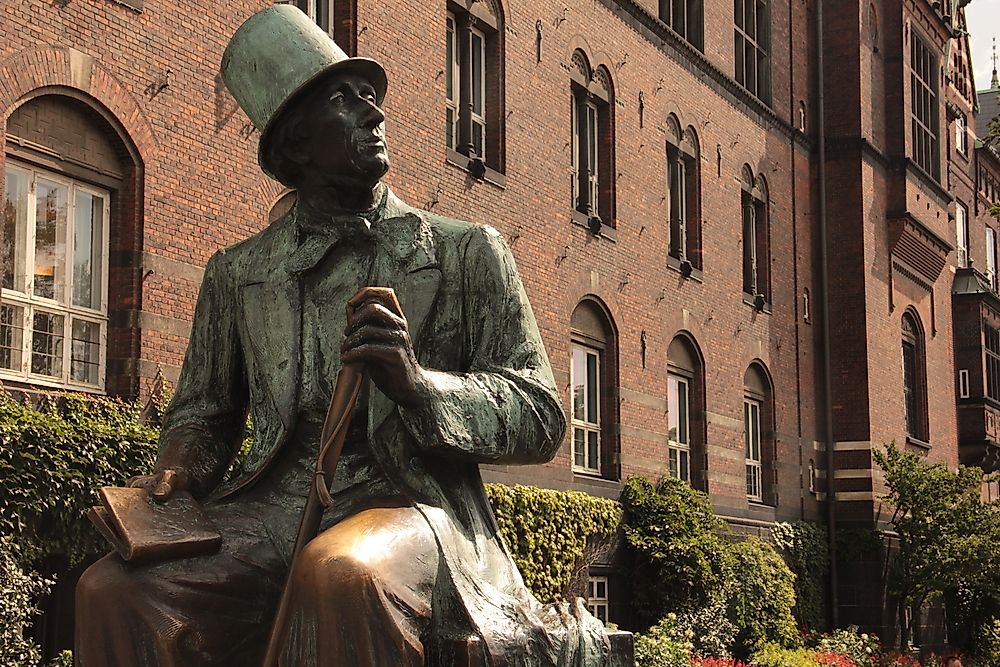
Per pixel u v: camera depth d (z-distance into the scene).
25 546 10.90
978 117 51.81
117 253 13.09
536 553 19.00
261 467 3.68
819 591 29.16
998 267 45.47
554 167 21.00
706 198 26.12
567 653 3.42
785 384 29.03
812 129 31.05
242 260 3.86
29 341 12.27
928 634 32.56
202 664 3.33
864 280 30.69
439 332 3.69
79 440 11.35
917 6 34.59
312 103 3.71
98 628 3.34
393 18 17.22
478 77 19.83
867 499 29.97
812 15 31.38
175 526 3.46
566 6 21.59
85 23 12.63
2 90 11.79
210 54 14.06
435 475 3.59
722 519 23.17
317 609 3.06
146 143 13.22
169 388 13.06
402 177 17.30
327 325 3.72
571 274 21.23
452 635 3.21
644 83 24.05
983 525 28.61
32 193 12.34
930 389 34.78
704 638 21.05
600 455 22.14
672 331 24.41
